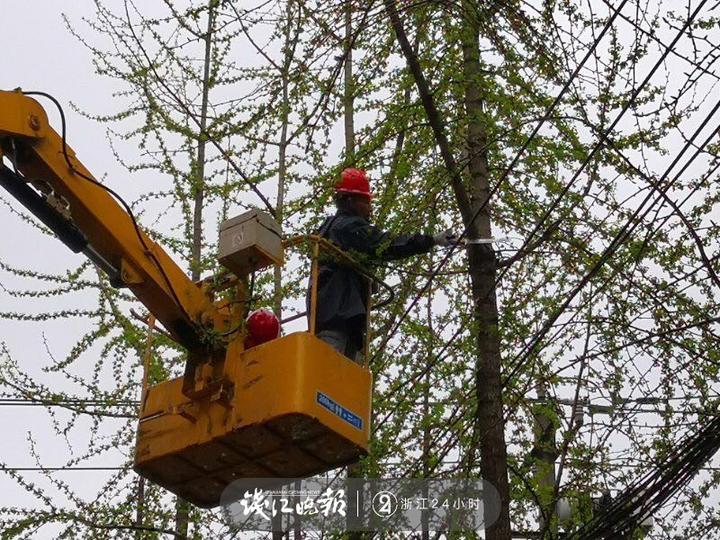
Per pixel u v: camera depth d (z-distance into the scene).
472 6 9.72
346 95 9.78
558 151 9.65
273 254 8.73
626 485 9.67
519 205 10.20
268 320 8.72
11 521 10.32
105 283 11.66
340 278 9.05
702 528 9.55
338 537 9.77
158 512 10.89
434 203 10.20
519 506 10.01
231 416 8.26
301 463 8.55
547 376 9.95
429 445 9.58
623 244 9.70
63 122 8.33
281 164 10.92
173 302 8.51
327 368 8.30
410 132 10.32
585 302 9.65
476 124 10.38
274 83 9.54
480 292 10.02
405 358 9.73
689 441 8.96
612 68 8.70
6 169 8.14
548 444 10.14
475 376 9.72
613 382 9.87
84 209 8.41
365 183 9.73
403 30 9.73
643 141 9.03
